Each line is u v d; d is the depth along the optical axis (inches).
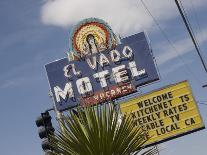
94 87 1147.9
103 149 293.3
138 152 296.2
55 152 302.5
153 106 953.5
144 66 1136.8
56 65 1193.4
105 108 300.0
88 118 298.4
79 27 1190.3
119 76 1134.4
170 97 955.3
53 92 1174.3
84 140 294.0
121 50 1157.7
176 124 940.6
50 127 498.9
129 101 963.3
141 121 949.8
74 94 1156.5
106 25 1177.4
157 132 943.0
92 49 1172.5
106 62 1158.3
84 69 1169.4
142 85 1129.4
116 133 295.0
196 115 932.6
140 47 1150.3
